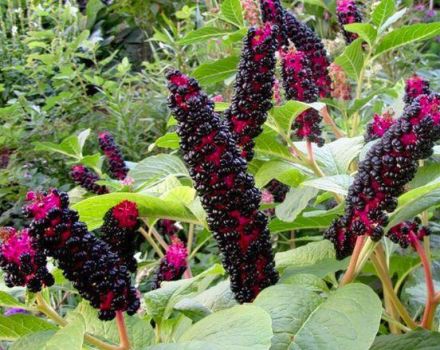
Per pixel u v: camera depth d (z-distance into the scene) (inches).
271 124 22.1
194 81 16.4
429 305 19.6
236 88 19.3
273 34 19.0
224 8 30.5
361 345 14.4
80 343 13.3
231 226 17.0
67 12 64.2
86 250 15.3
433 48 72.1
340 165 22.7
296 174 22.0
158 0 80.9
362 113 36.5
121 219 17.4
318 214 21.2
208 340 13.9
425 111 15.7
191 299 18.5
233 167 16.4
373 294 15.4
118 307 15.7
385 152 16.2
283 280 19.1
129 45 85.9
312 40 26.9
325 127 34.3
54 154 51.6
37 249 15.1
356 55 27.9
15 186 48.7
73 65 57.1
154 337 18.1
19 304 16.2
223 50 46.2
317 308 15.5
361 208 16.8
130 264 18.0
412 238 19.5
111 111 52.2
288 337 14.9
